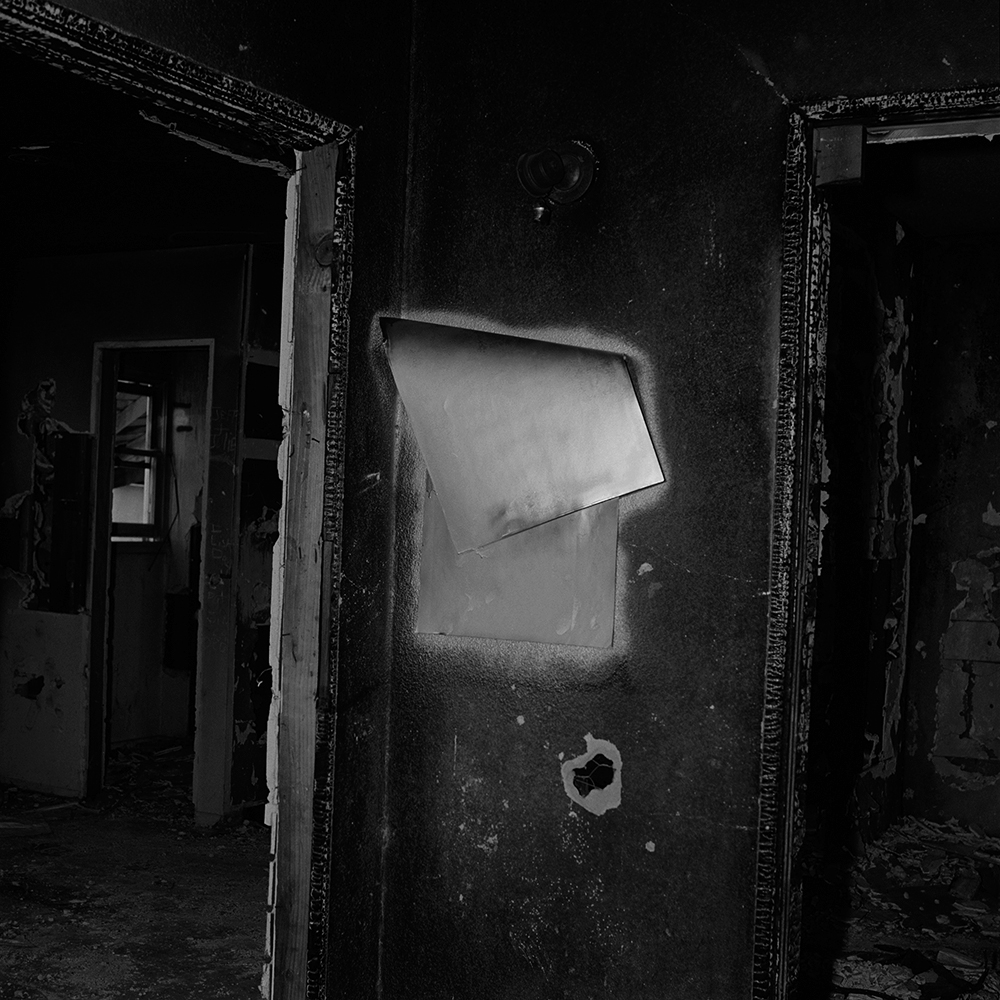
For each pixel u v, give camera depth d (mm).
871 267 4699
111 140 3859
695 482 2203
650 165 2248
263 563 4934
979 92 1967
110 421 5270
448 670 2439
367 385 2395
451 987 2432
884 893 4227
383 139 2408
